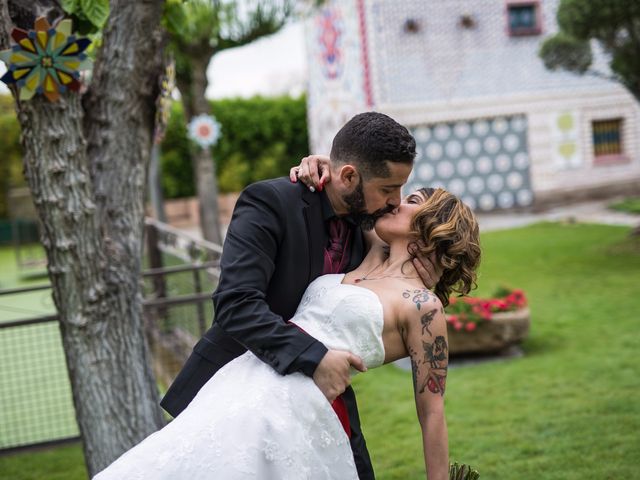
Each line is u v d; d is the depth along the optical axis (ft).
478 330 18.93
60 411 19.48
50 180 9.80
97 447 10.35
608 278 28.22
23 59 8.96
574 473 12.16
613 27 30.73
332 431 6.48
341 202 7.19
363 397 17.49
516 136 55.57
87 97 10.85
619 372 17.17
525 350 19.89
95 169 10.77
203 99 39.29
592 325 21.70
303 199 7.14
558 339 20.59
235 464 6.14
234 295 6.56
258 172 71.15
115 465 6.33
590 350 19.21
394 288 6.83
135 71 10.73
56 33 8.96
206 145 39.17
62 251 10.00
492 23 54.54
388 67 53.47
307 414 6.38
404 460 13.48
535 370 17.99
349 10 53.83
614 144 57.26
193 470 6.18
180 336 21.36
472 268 7.20
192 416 6.50
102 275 10.33
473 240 7.11
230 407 6.39
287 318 7.14
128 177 10.91
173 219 68.95
